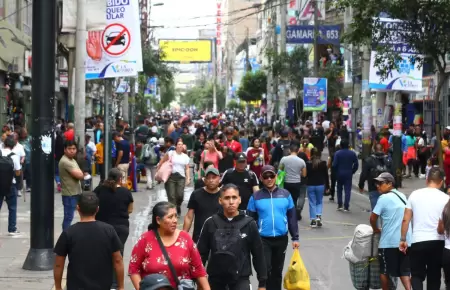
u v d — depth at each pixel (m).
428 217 14.96
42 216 18.34
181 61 170.75
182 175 29.36
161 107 182.75
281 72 75.12
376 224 15.77
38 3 18.05
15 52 49.84
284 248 15.53
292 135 41.09
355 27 29.45
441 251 14.95
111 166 37.19
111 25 32.34
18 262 19.44
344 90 77.31
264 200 15.52
